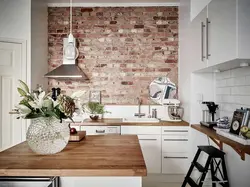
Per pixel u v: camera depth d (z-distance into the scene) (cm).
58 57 381
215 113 296
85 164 124
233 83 253
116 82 380
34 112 140
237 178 237
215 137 212
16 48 303
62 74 336
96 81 381
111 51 379
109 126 314
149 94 377
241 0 168
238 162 235
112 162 127
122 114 372
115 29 379
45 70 367
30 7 307
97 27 379
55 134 141
